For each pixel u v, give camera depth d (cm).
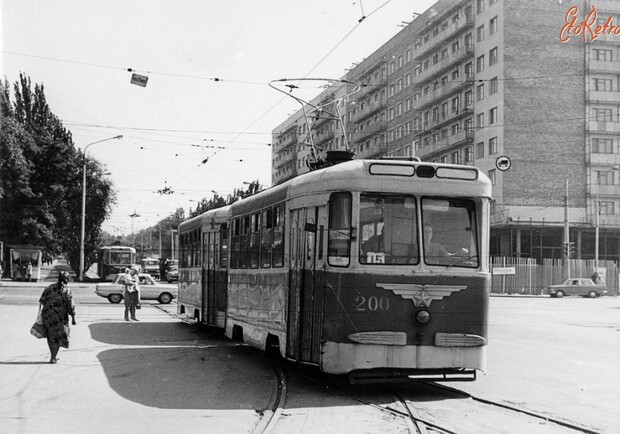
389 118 7600
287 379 1086
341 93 8569
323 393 959
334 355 914
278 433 711
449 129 6544
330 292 934
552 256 6009
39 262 5409
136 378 1097
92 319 2331
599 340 1759
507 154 5806
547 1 5934
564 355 1429
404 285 918
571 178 5919
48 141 5759
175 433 720
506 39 5850
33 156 5631
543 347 1588
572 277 5403
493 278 5441
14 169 5119
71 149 5959
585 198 5938
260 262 1248
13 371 1166
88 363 1270
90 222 6225
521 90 5847
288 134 9581
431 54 6869
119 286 3241
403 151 7294
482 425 750
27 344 1575
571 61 5959
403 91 7300
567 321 2462
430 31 6906
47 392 968
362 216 924
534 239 5991
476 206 959
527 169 5841
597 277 5209
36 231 5528
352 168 938
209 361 1307
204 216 1883
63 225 6062
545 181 5875
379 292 913
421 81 6850
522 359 1362
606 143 5994
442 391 980
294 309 1049
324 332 930
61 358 1338
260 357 1368
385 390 983
